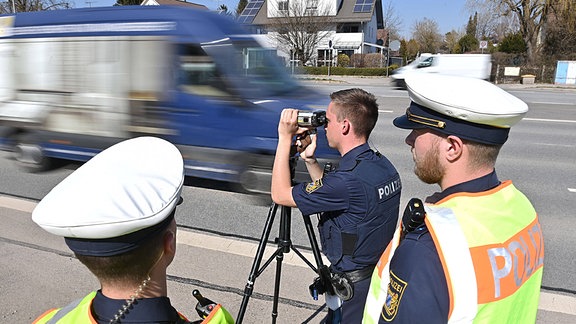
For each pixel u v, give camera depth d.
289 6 35.56
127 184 1.11
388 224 2.06
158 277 1.18
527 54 30.70
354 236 2.00
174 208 1.18
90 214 1.04
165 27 5.27
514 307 1.20
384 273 1.35
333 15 40.12
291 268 3.68
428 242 1.16
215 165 5.34
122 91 5.61
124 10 5.64
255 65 5.61
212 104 5.18
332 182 1.97
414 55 55.22
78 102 5.92
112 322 1.10
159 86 5.38
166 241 1.18
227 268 3.66
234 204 5.25
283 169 2.10
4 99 6.48
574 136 9.93
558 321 3.00
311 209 2.02
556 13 29.81
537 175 6.89
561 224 4.86
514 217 1.27
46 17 6.09
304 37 34.56
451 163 1.30
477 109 1.20
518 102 1.26
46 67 6.07
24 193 5.57
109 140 5.82
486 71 17.48
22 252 3.90
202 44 5.12
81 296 3.25
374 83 25.25
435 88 1.28
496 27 39.69
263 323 2.95
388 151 8.23
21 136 6.50
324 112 2.12
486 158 1.27
